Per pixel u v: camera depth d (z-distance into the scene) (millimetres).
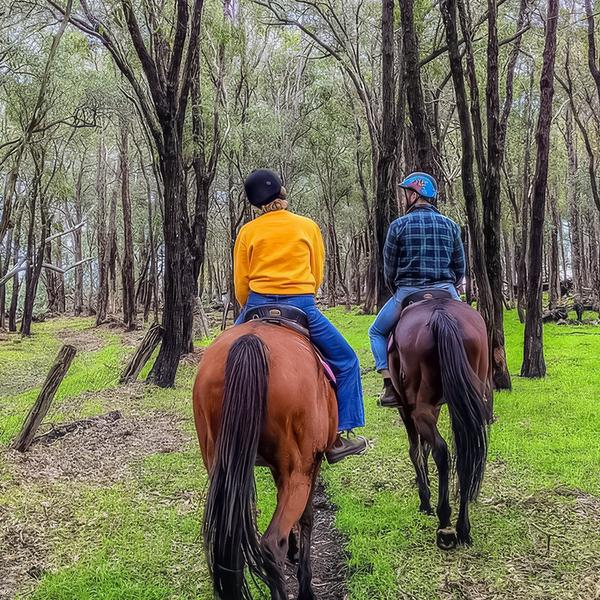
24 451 7023
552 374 11438
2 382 14875
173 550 4621
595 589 3898
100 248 32625
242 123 21453
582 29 18094
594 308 25375
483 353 4488
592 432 7469
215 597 2766
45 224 25438
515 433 7496
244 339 3080
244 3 20875
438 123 22219
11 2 14586
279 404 3053
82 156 36469
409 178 5297
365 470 6352
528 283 11180
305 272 3863
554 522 4906
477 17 16703
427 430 4496
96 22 11273
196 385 3275
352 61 19172
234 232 22859
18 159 16406
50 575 4215
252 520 2818
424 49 16781
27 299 25656
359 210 34594
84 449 7273
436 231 5023
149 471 6480
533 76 21766
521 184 26406
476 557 4371
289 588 4160
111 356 16438
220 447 2863
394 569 4246
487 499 5426
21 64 17328
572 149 26188
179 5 10758
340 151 30188
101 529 4992
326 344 3842
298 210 36500
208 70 18703
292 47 26984
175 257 11500
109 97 19969
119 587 4070
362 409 3975
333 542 4887
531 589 3939
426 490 5199
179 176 11516
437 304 4664
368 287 27219
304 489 3164
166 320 11570
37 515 5211
